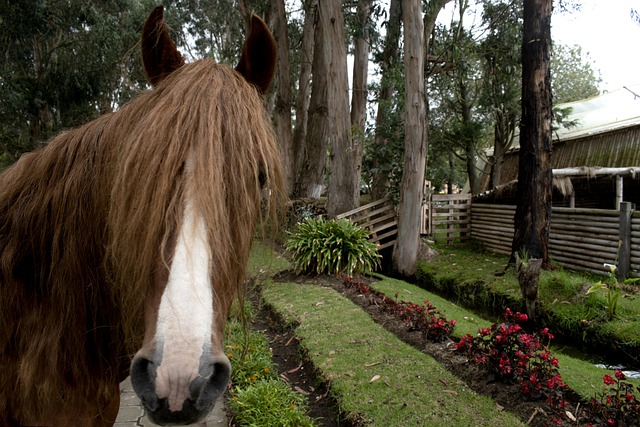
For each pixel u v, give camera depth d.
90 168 1.29
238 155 1.08
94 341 1.36
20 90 14.16
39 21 13.73
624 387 3.03
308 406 3.67
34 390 1.31
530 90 7.86
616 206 9.27
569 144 15.41
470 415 3.17
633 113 14.91
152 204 0.94
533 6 7.81
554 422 2.96
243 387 3.81
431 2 11.70
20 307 1.32
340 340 4.80
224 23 21.67
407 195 9.23
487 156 18.77
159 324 0.91
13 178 1.42
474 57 13.65
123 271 1.01
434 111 19.66
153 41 1.50
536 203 7.90
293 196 15.37
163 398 0.86
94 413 1.42
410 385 3.66
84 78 15.41
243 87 1.27
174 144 0.99
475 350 3.86
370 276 8.52
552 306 6.02
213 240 0.95
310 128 16.92
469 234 11.71
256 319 6.05
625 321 5.25
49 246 1.33
